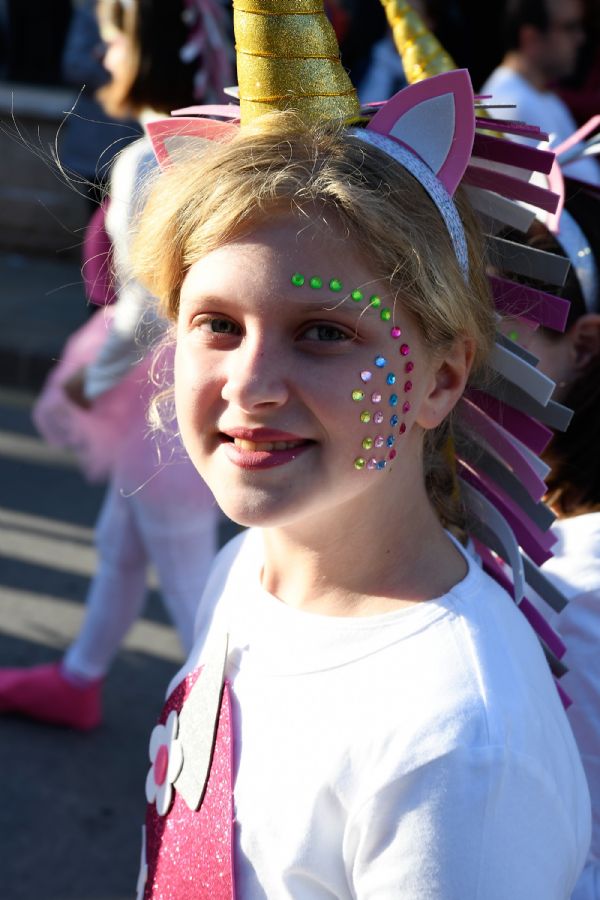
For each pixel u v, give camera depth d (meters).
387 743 1.03
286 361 1.05
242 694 1.18
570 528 1.50
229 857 1.12
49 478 5.27
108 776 3.22
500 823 0.99
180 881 1.18
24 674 3.40
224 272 1.06
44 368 6.52
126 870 2.88
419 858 0.99
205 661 1.27
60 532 4.75
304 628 1.16
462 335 1.15
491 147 1.22
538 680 1.12
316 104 1.14
